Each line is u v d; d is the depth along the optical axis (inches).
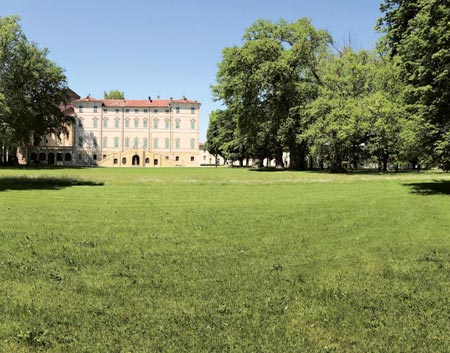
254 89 2014.0
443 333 177.5
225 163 4872.0
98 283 240.7
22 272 261.6
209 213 527.2
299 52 2004.2
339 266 277.7
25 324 184.4
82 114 4370.1
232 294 222.7
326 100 1716.3
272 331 178.9
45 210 553.9
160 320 189.2
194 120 4483.3
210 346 165.5
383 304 209.3
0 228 415.2
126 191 853.8
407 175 1414.9
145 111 4439.0
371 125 1605.6
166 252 316.2
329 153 1838.1
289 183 1074.1
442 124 764.0
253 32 2143.2
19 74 2193.7
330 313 197.6
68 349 163.5
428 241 356.8
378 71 1679.4
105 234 386.9
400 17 842.8
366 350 163.3
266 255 307.4
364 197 722.2
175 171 2122.3
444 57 681.0
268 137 2235.5
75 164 4338.1
